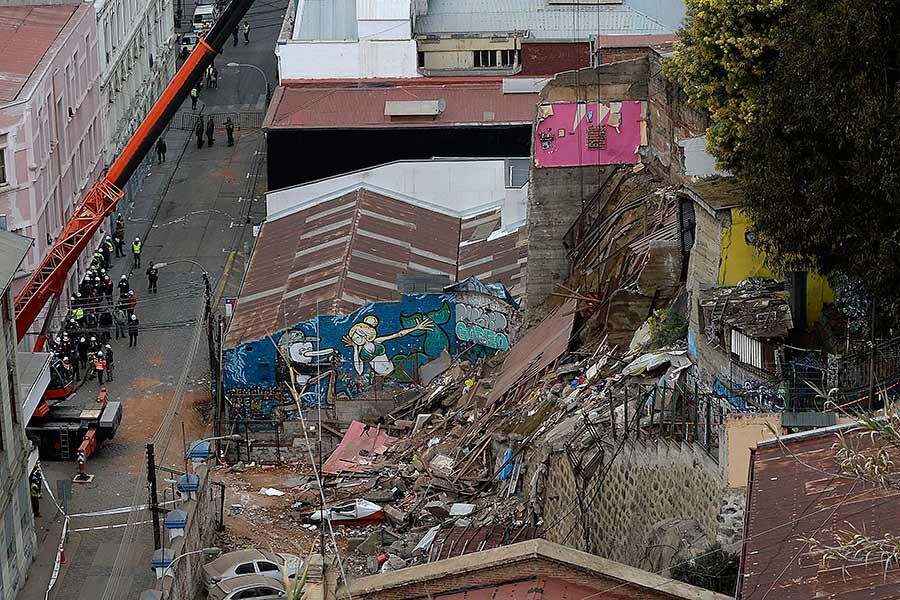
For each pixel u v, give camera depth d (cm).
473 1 13325
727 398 5916
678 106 8338
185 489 7538
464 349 9438
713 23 6825
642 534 5844
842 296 6012
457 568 4416
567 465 6750
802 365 5797
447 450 8344
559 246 9138
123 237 12512
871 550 3631
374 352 9369
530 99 11888
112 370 10150
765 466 4484
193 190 13912
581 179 9069
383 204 11169
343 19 12988
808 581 3844
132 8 14975
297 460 9031
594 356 8062
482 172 11250
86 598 7500
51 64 11306
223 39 9875
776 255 6203
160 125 9788
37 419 8981
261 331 9350
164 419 9531
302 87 12250
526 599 4288
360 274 9969
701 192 6662
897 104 5234
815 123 5538
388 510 7869
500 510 7362
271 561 7425
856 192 5534
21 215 10444
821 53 5488
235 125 15688
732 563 5069
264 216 13250
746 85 6806
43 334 9644
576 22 12938
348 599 4025
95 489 8656
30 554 7812
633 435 6325
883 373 5538
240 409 9294
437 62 12612
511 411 8212
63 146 11725
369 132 11494
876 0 5288
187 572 7175
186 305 11306
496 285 9331
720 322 6175
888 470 3991
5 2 12538
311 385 9338
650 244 8125
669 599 4300
